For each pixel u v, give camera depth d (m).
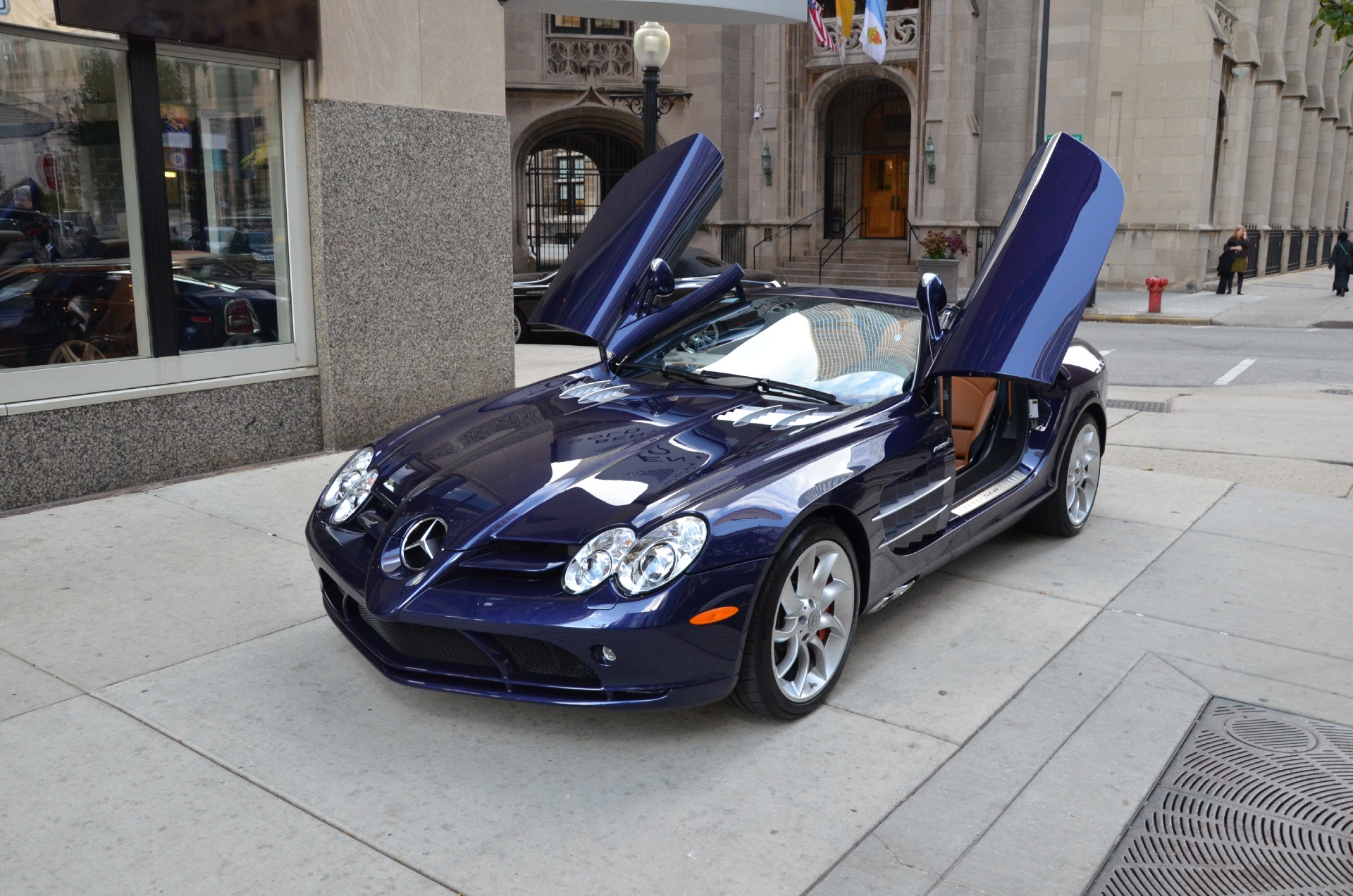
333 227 6.54
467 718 3.33
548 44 25.69
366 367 6.86
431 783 2.95
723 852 2.63
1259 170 32.81
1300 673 3.69
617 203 4.98
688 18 9.18
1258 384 11.18
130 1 5.42
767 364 4.27
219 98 6.06
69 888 2.47
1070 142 4.08
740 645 3.04
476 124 7.32
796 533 3.22
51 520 5.25
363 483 3.70
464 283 7.41
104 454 5.71
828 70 25.98
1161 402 9.41
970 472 4.64
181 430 6.05
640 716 3.35
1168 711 3.40
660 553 2.94
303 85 6.39
